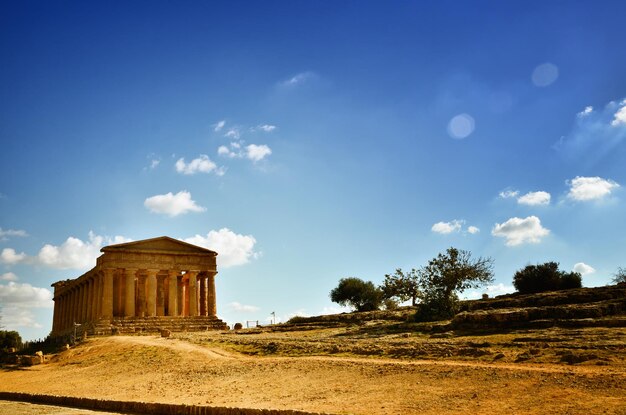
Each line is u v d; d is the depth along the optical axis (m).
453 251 64.44
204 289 96.62
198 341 58.22
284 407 27.58
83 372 50.56
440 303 61.81
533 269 78.00
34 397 40.34
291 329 69.62
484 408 23.52
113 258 86.69
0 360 66.44
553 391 24.30
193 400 32.34
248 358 44.91
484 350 34.41
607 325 40.03
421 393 27.27
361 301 112.19
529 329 42.59
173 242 91.94
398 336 47.88
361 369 33.91
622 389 23.14
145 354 52.69
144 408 31.67
